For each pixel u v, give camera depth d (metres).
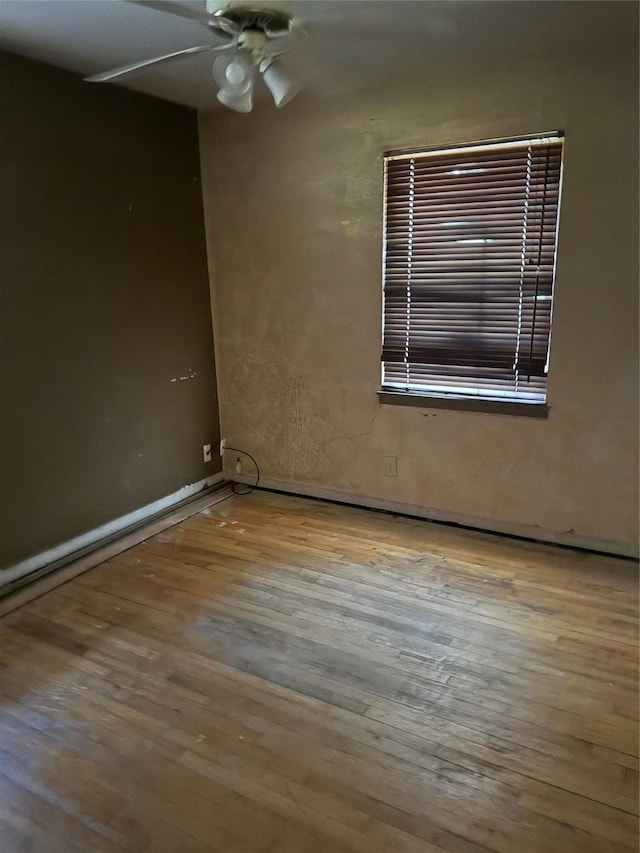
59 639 2.35
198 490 3.82
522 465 3.03
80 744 1.84
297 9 2.05
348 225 3.17
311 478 3.70
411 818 1.59
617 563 2.86
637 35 2.36
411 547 3.06
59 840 1.54
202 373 3.74
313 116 3.12
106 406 3.11
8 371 2.61
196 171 3.50
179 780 1.72
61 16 2.11
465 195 2.87
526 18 2.18
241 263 3.57
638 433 2.74
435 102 2.81
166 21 2.15
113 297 3.07
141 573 2.84
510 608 2.51
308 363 3.51
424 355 3.15
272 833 1.56
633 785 1.67
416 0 2.00
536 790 1.67
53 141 2.68
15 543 2.73
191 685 2.09
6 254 2.54
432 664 2.18
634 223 2.54
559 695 2.02
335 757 1.78
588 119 2.53
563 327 2.78
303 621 2.45
